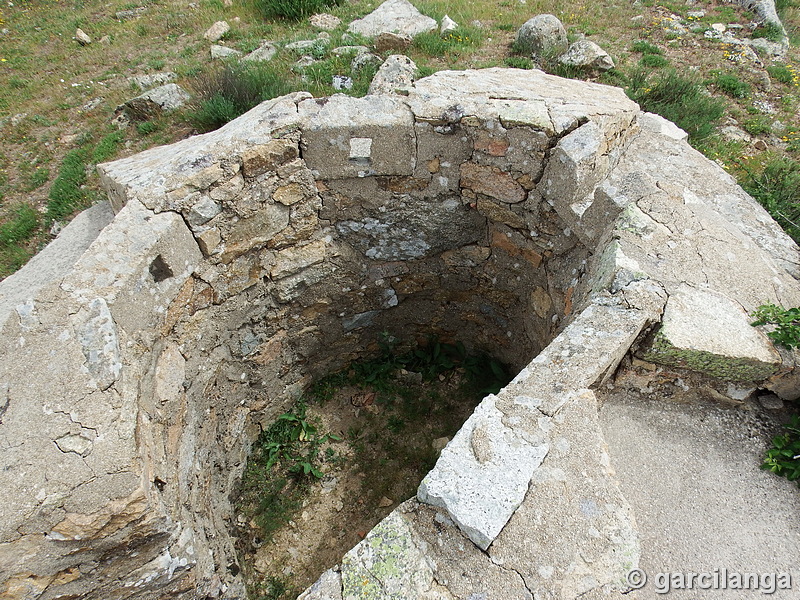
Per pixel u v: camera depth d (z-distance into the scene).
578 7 7.19
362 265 3.91
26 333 2.13
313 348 4.25
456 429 4.29
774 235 2.81
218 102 4.94
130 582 2.22
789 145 5.20
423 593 1.72
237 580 3.31
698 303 2.34
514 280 3.84
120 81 6.14
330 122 3.14
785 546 2.01
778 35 6.81
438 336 4.66
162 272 2.75
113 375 2.10
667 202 2.82
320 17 6.61
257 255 3.39
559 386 2.10
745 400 2.40
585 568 1.72
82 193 4.85
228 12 7.21
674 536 2.03
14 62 6.77
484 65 5.65
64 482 1.86
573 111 3.03
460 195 3.53
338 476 4.04
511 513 1.80
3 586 1.82
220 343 3.40
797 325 2.29
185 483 2.80
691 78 5.59
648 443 2.30
